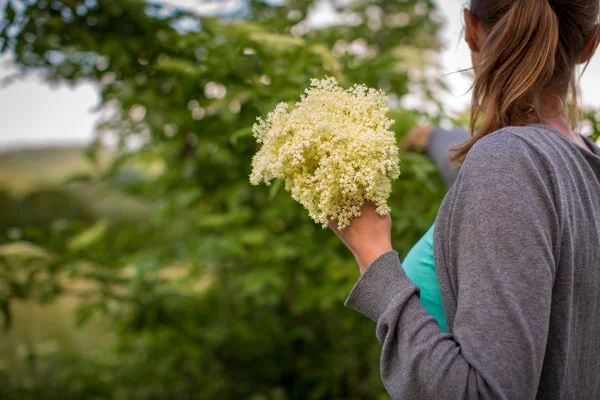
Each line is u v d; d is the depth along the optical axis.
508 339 0.52
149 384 2.37
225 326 2.10
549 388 0.59
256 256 1.78
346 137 0.65
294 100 1.21
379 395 2.16
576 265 0.60
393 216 1.44
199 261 1.86
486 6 0.71
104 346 2.63
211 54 1.34
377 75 1.64
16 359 2.57
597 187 0.65
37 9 1.48
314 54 1.38
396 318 0.60
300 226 1.88
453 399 0.52
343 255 1.71
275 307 2.19
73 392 2.36
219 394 2.33
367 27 1.99
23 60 1.70
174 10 1.46
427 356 0.55
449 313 0.63
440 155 1.31
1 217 3.13
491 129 0.68
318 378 2.30
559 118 0.72
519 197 0.55
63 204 3.20
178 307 2.01
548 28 0.64
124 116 1.82
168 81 1.65
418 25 1.99
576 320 0.61
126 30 1.58
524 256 0.53
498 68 0.68
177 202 1.85
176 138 1.76
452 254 0.61
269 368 2.35
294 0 1.90
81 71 1.77
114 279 1.86
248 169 1.58
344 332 2.27
